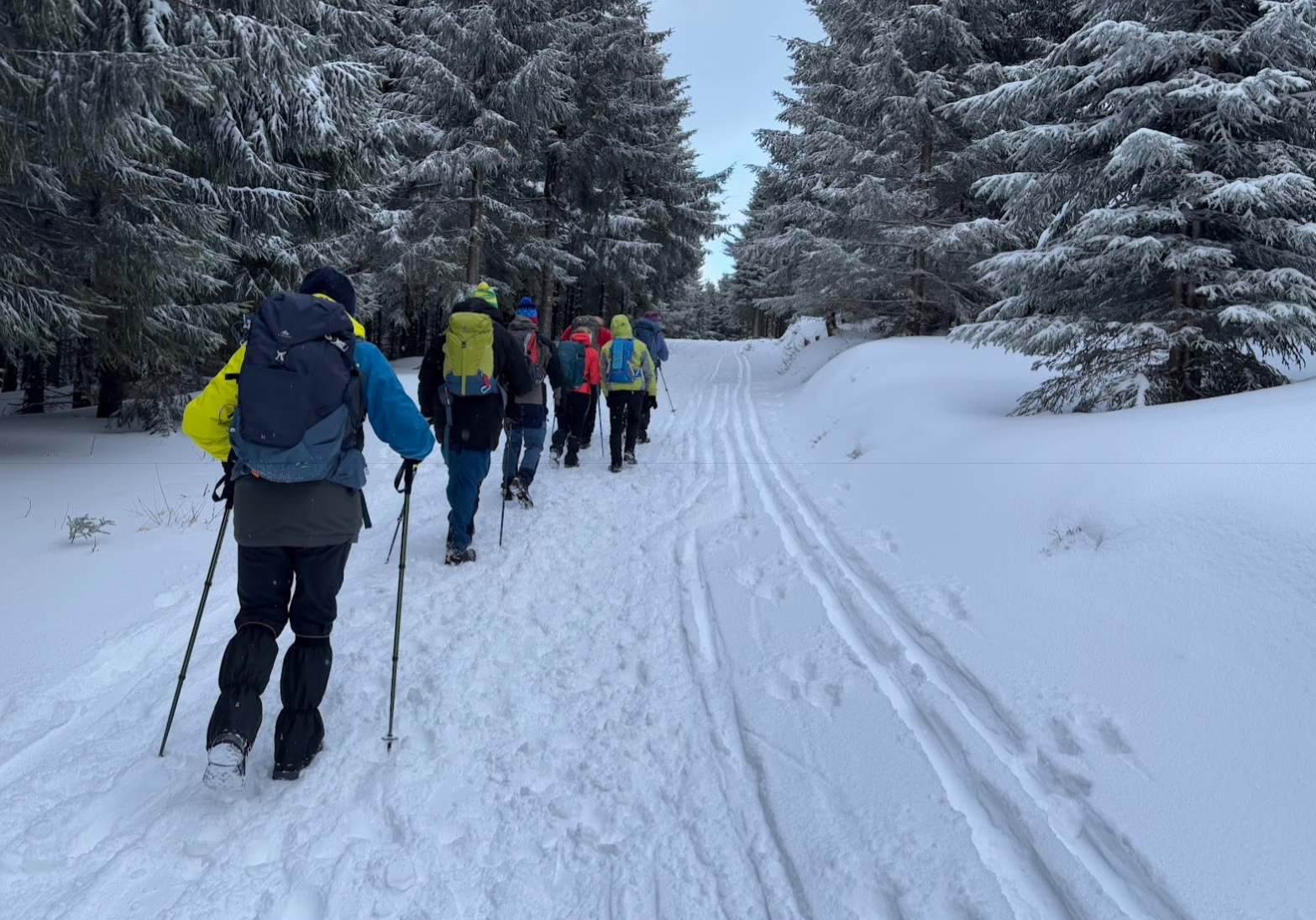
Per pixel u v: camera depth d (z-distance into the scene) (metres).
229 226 11.63
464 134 19.36
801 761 2.83
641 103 24.52
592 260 25.84
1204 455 3.96
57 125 6.61
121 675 3.53
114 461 8.77
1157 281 6.66
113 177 8.65
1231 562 3.15
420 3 20.20
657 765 2.89
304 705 2.71
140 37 7.50
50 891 2.17
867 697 3.21
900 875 2.23
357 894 2.20
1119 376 6.88
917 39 14.88
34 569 4.84
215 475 8.06
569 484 7.53
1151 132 5.57
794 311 19.67
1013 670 3.18
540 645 3.91
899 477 6.26
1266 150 5.92
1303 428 3.86
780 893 2.23
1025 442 5.52
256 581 2.65
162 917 2.08
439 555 5.33
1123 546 3.64
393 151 14.19
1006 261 6.76
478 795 2.71
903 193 14.43
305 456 2.54
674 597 4.54
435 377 5.06
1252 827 2.14
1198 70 5.89
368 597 4.50
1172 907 2.00
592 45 22.28
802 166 18.16
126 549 5.29
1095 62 6.33
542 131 21.03
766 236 19.38
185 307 10.49
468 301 5.26
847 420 9.36
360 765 2.84
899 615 3.96
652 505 6.64
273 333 2.56
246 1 9.81
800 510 6.16
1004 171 14.05
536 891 2.26
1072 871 2.16
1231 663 2.72
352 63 11.91
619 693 3.44
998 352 10.85
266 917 2.10
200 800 2.60
